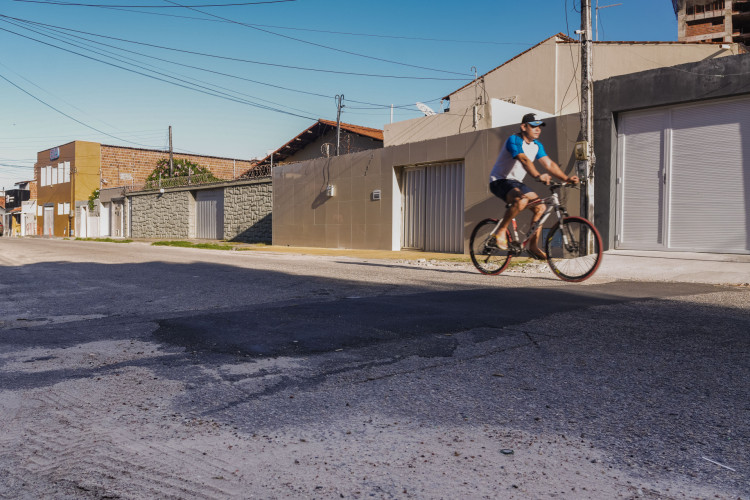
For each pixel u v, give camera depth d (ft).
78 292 21.11
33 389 8.61
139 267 30.91
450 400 7.84
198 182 90.89
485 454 6.11
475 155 43.65
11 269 31.68
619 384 8.40
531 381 8.63
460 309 14.84
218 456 6.14
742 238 30.17
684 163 32.27
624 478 5.54
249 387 8.57
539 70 61.26
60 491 5.41
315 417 7.27
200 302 17.72
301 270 27.63
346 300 17.02
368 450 6.25
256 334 12.30
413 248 50.98
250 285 21.75
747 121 29.81
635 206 34.42
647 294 17.49
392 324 13.02
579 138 34.17
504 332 11.98
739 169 30.17
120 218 119.85
